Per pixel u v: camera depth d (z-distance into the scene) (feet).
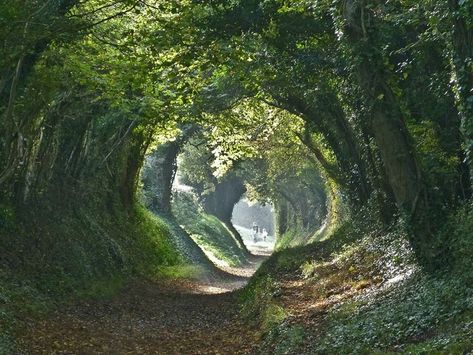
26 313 43.14
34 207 65.16
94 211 85.10
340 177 92.32
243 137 103.96
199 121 86.33
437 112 43.52
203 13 50.98
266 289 56.18
